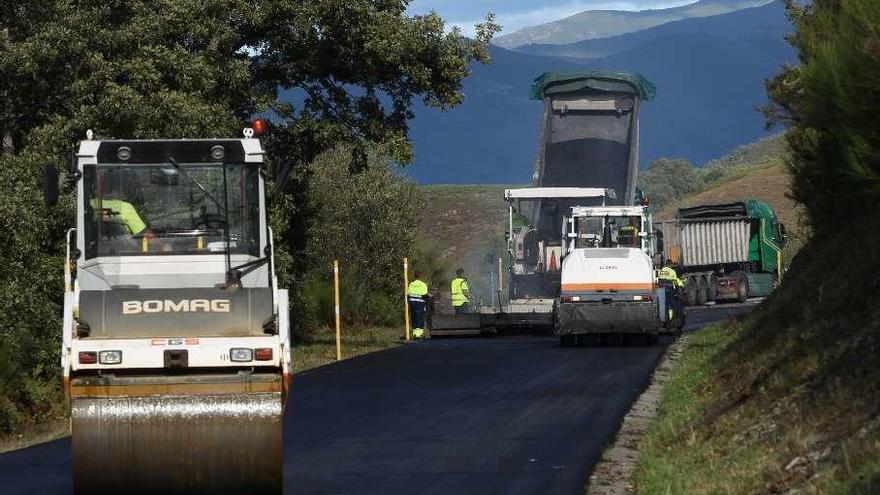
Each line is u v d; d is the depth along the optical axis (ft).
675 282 275.80
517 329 275.59
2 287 163.22
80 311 79.71
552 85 287.89
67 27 181.47
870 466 64.03
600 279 220.23
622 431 110.11
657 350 205.87
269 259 86.02
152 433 77.30
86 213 84.89
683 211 444.96
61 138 175.32
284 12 220.64
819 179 148.25
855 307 103.30
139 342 77.77
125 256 84.69
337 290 207.72
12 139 192.03
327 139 233.76
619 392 141.79
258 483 78.18
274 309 81.10
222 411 78.02
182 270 85.05
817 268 137.69
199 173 86.17
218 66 207.82
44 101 187.42
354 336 277.03
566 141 291.99
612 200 286.46
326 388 152.35
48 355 166.40
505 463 93.91
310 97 237.25
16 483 89.45
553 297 278.87
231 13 216.13
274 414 78.33
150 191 85.71
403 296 329.72
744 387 107.86
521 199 279.69
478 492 82.33
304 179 241.96
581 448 100.83
